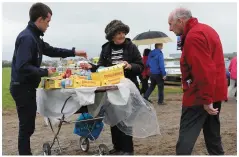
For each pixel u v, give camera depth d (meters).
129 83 4.79
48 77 4.90
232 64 11.04
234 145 5.85
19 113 4.71
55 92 4.75
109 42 5.19
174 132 6.87
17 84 4.61
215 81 3.85
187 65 4.00
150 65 10.87
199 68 3.79
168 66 15.85
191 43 3.84
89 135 5.36
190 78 4.03
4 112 9.55
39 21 4.66
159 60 10.71
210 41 3.97
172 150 5.61
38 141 6.42
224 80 4.14
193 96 4.01
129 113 4.84
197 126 4.08
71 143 6.19
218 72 4.07
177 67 15.62
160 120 8.21
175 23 4.14
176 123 7.79
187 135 4.08
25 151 4.73
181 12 4.10
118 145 5.34
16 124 8.08
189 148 4.07
